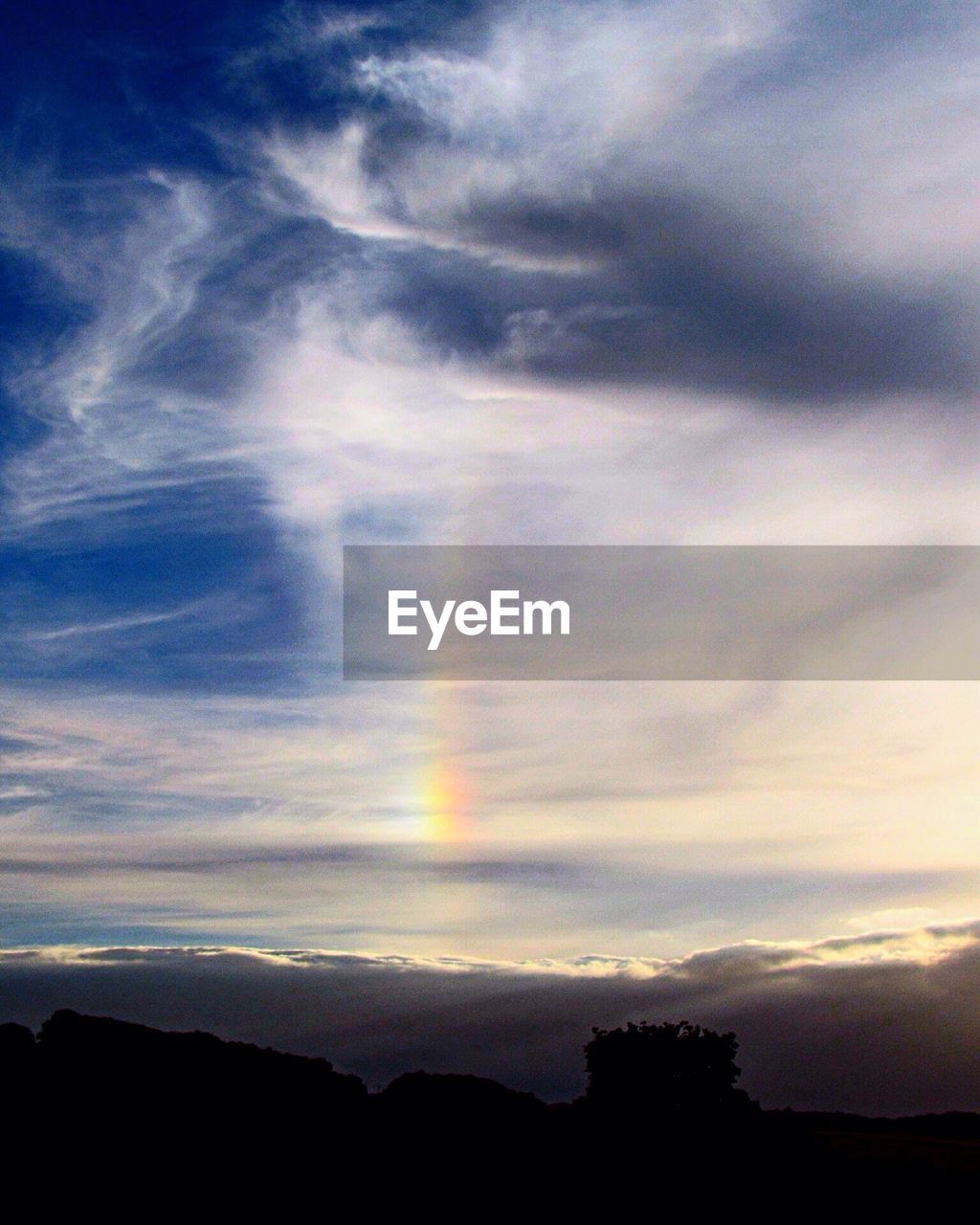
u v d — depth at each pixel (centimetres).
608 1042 4184
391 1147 3812
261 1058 4112
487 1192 3662
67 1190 3300
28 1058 3781
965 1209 3822
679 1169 3906
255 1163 3566
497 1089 4253
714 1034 4194
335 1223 3381
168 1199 3344
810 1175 4022
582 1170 3872
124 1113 3638
